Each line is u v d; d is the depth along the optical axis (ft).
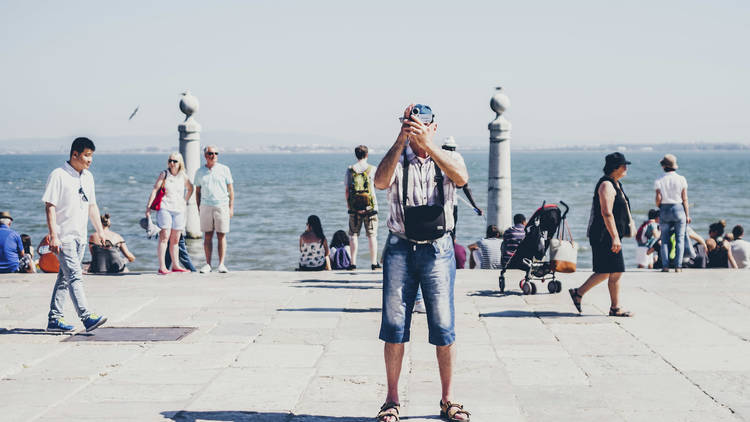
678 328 22.39
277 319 23.90
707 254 39.34
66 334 21.75
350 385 16.60
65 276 21.63
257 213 110.11
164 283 31.50
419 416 14.46
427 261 13.79
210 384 16.66
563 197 143.54
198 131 47.29
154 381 16.92
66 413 14.61
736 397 15.69
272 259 62.64
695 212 115.14
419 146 13.38
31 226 93.15
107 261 35.19
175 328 22.58
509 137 44.88
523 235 31.78
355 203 34.94
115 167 475.31
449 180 13.89
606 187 23.18
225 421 14.15
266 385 16.60
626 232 23.86
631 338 21.09
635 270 34.65
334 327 22.70
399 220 13.85
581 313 24.56
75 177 21.24
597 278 23.99
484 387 16.42
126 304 26.58
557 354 19.35
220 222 34.32
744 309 25.22
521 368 18.01
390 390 14.08
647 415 14.55
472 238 78.69
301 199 142.72
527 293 28.09
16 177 288.30
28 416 14.42
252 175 303.07
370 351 19.72
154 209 34.27
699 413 14.67
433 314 13.96
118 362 18.60
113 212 109.19
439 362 14.23
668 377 17.21
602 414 14.60
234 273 34.55
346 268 36.73
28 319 23.98
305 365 18.31
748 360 18.69
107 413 14.61
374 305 26.35
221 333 21.88
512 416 14.46
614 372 17.62
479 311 25.02
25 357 19.07
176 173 34.60
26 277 33.47
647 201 138.00
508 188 45.24
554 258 27.94
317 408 14.99
